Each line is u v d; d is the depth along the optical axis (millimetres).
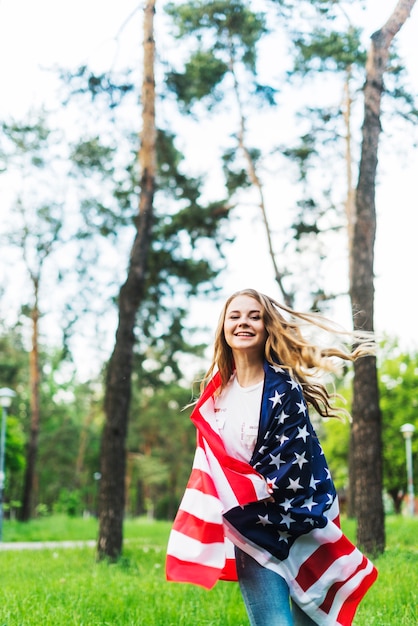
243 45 15250
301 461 3006
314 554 3088
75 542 18750
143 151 12688
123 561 10414
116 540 10812
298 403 3074
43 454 55312
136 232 12414
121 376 11664
